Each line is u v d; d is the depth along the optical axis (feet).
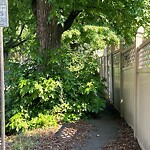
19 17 30.76
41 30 21.33
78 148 14.10
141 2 19.98
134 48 16.26
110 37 27.63
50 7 20.79
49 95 19.15
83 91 20.26
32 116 18.83
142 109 13.55
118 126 18.34
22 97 18.98
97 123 19.10
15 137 16.20
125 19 22.82
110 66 29.63
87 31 28.68
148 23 22.11
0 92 10.50
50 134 16.53
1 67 10.11
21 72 19.61
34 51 21.07
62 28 22.16
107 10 22.16
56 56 20.12
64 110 19.72
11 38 42.83
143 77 13.35
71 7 19.79
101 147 14.19
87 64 23.25
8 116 18.63
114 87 26.40
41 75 19.57
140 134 13.99
